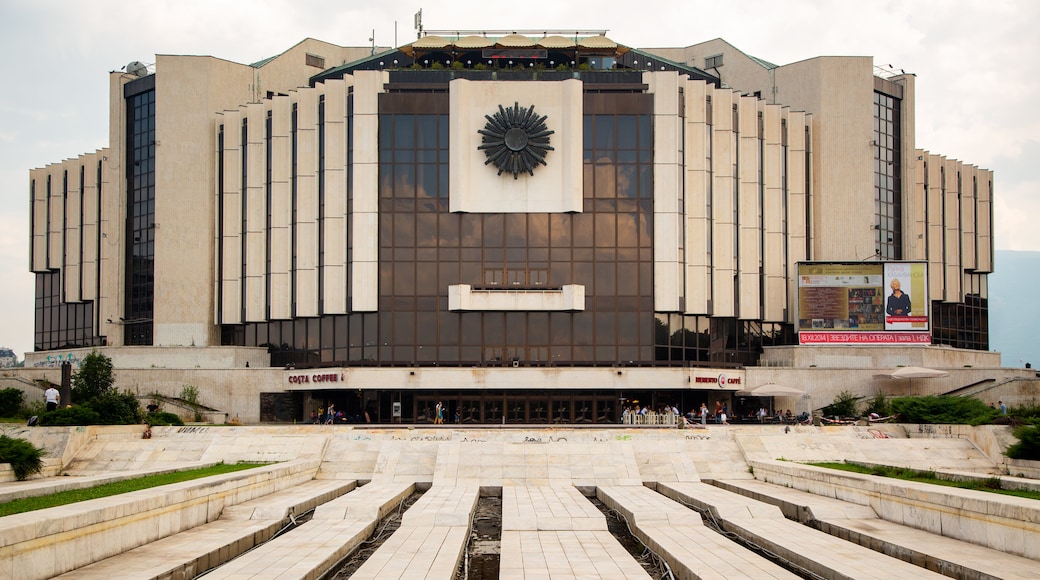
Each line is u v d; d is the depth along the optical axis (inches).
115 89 3508.9
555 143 2977.4
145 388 3004.4
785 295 3228.3
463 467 1878.7
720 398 3029.0
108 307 3476.9
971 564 1010.7
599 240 2974.9
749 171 3193.9
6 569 876.6
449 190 2962.6
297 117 3110.2
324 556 1084.5
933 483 1427.2
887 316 3088.1
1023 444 1932.8
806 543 1165.7
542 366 2923.2
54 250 3966.5
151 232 3403.1
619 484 1833.2
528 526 1298.0
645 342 2952.8
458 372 2866.6
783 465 1786.4
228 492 1423.5
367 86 2994.6
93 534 1023.6
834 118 3348.9
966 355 3309.5
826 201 3331.7
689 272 3036.4
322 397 3036.4
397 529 1317.7
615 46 3090.6
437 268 2957.7
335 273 2997.0
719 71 3735.2
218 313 3270.2
